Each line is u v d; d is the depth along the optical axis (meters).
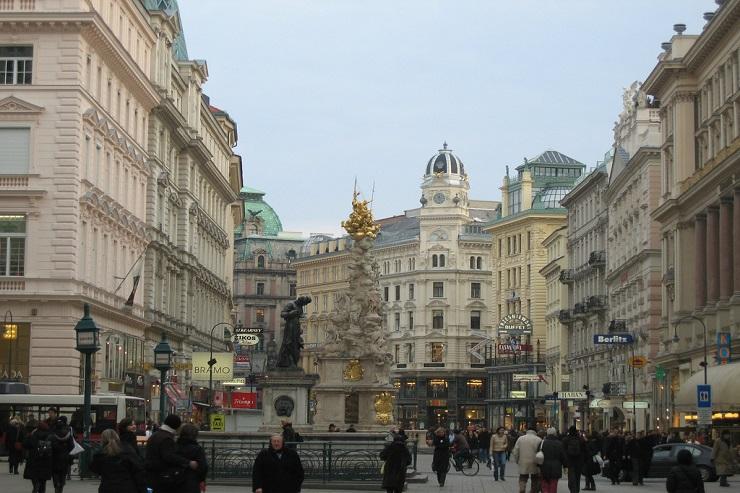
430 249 190.50
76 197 66.25
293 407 61.69
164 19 89.06
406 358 191.75
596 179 124.81
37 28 66.38
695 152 83.94
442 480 49.59
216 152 120.25
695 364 79.44
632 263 104.94
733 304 68.75
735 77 73.06
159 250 88.56
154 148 86.69
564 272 139.12
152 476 22.00
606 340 91.31
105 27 69.12
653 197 98.62
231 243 136.50
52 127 66.25
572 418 132.62
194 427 22.47
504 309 173.25
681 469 24.06
